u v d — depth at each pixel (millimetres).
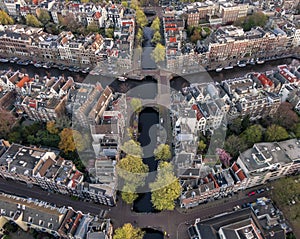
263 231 192500
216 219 194750
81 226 192000
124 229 191500
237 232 182625
